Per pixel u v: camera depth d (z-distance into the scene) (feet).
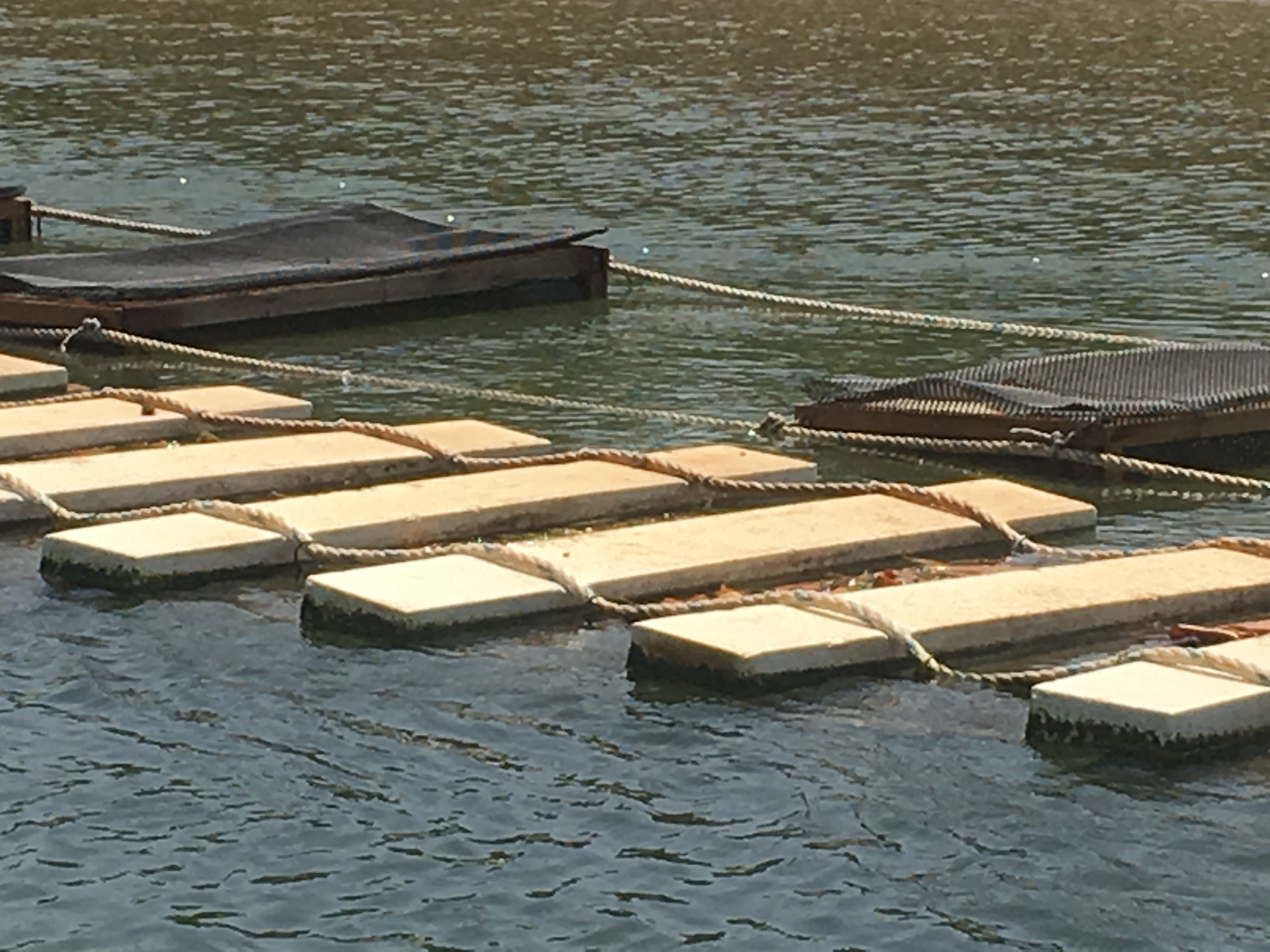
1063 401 45.52
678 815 27.78
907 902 25.53
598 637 34.06
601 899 25.57
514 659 33.06
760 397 52.13
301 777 28.84
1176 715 28.86
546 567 35.24
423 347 57.47
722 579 36.47
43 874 26.08
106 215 75.10
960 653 33.19
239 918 25.11
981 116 100.42
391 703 31.40
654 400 51.75
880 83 111.34
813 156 89.10
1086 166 87.61
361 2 145.38
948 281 66.18
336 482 42.65
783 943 24.61
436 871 26.27
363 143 90.79
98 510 40.32
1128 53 124.98
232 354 56.34
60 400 47.26
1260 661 31.01
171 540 36.68
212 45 122.83
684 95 105.91
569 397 51.98
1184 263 68.74
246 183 81.46
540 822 27.55
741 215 76.64
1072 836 27.17
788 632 32.42
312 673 32.48
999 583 35.37
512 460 43.11
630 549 37.17
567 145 91.20
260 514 37.63
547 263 63.41
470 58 118.93
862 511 39.68
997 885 25.93
